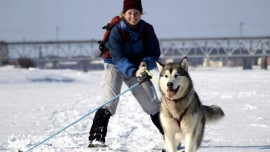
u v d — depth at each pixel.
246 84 37.94
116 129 12.57
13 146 9.93
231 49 142.00
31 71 63.25
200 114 8.47
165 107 8.20
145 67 8.70
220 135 11.11
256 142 9.98
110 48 9.02
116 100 9.30
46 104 21.80
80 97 26.38
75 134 11.70
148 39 9.07
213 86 35.34
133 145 9.77
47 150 9.23
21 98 25.98
